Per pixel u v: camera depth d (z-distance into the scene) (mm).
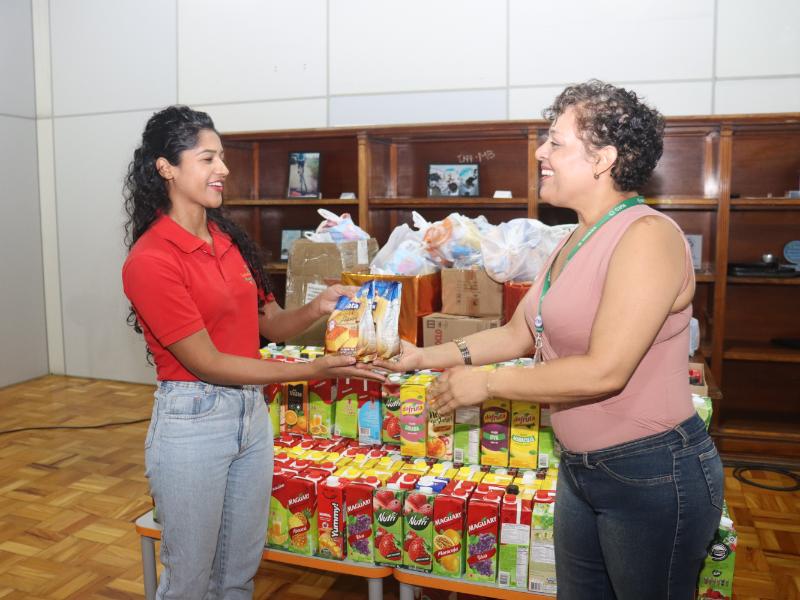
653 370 1186
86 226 5449
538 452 1939
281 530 1956
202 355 1507
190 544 1582
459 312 2490
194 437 1550
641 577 1222
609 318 1115
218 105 4969
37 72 5449
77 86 5336
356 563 1907
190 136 1526
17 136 5375
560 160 1245
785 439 3670
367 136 4180
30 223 5520
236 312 1633
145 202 1582
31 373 5566
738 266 3770
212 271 1585
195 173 1533
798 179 3918
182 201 1582
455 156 4422
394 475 1944
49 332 5695
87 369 5613
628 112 1183
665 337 1181
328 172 4699
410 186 4523
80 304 5559
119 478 3518
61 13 5297
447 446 2020
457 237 2500
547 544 1719
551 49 4219
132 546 2807
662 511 1179
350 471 1973
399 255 2529
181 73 5027
